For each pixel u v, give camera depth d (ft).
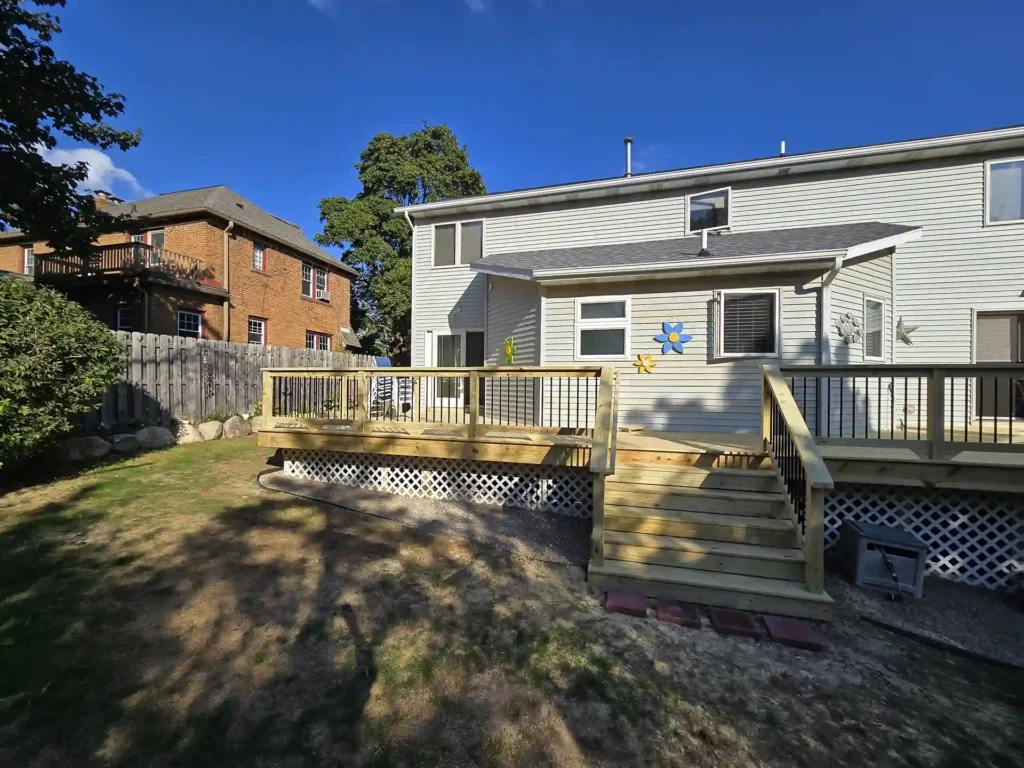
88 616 10.09
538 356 26.84
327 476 21.77
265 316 59.06
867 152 28.35
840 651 10.27
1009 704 8.71
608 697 8.48
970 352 26.99
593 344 25.46
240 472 22.63
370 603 11.41
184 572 12.34
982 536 14.46
